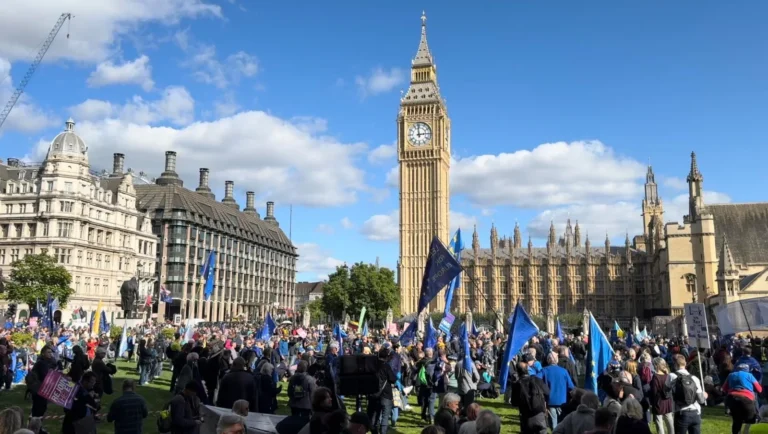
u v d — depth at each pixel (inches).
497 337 1930.4
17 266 3531.0
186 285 5570.9
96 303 4357.8
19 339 1568.7
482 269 7180.1
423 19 7204.7
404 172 6835.6
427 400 1008.2
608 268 6815.9
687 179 4682.6
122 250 4731.8
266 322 1882.4
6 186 4377.5
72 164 4281.5
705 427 920.9
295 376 759.7
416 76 7022.6
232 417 406.0
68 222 4178.2
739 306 1272.1
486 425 421.4
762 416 536.4
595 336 882.8
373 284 5162.4
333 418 407.5
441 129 6806.1
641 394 743.1
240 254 6791.3
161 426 565.6
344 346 1514.5
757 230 4564.5
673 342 1856.5
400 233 6752.0
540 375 752.3
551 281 6978.4
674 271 4448.8
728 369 1039.0
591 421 503.8
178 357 1170.0
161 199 5659.5
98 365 786.8
